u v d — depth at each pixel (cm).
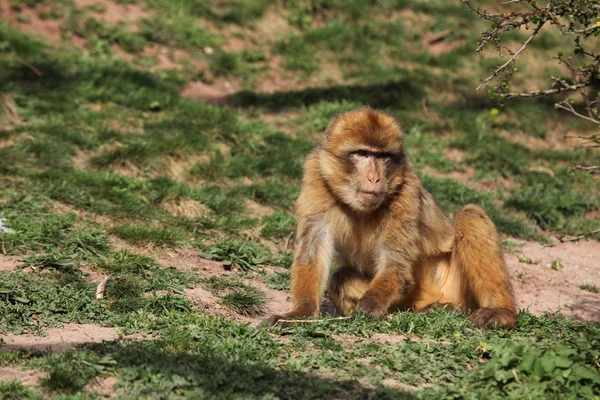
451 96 2267
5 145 1614
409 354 783
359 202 948
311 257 999
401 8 2677
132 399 650
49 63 2038
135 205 1405
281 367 743
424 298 1035
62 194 1388
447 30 2591
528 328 921
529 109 2211
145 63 2236
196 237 1339
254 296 1089
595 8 862
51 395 659
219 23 2497
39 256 1115
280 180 1703
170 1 2519
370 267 1031
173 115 1897
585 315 1166
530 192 1806
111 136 1706
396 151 962
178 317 916
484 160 1916
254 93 2155
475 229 998
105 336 858
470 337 854
